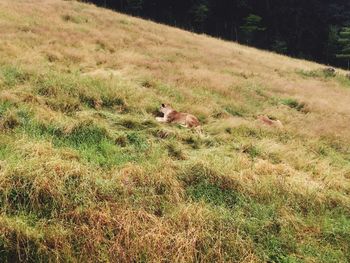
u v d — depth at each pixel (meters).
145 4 59.81
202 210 5.66
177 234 5.16
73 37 17.89
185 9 62.69
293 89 17.41
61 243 4.79
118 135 8.05
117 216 5.28
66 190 5.48
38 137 6.98
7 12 19.36
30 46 14.67
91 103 9.91
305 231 5.95
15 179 5.41
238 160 7.49
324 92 18.36
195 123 9.86
